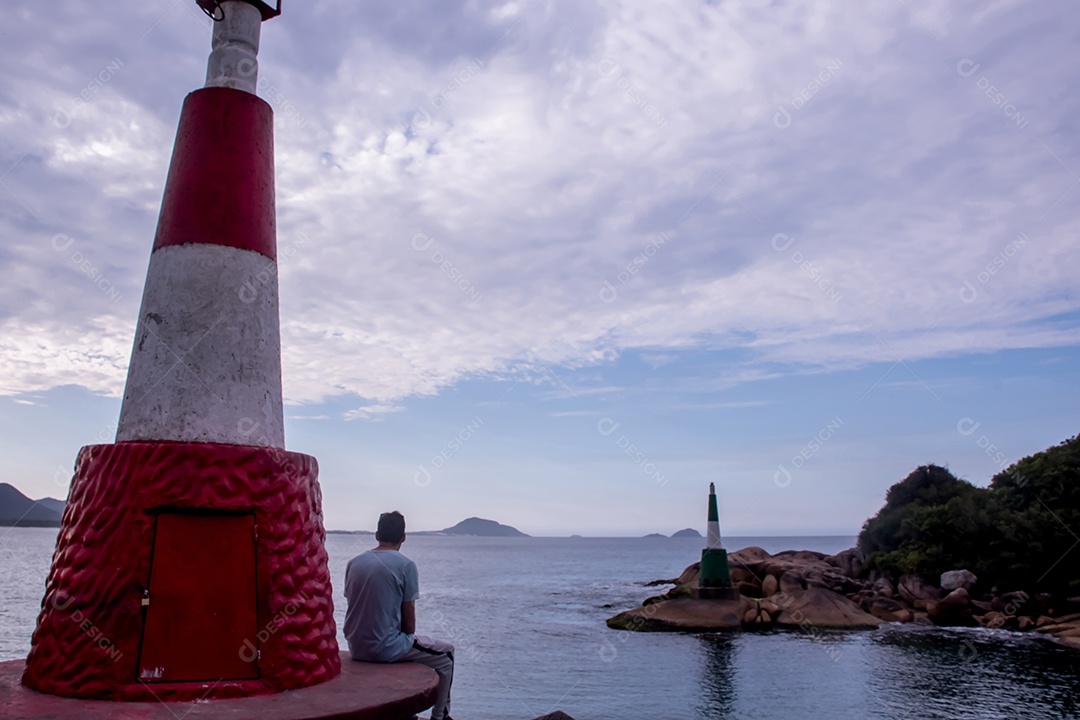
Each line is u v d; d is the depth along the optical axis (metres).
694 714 15.84
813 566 39.16
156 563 5.91
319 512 7.04
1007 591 32.03
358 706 5.60
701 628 29.05
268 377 6.92
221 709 5.41
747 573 35.88
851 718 15.38
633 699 17.30
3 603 32.34
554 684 19.06
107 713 5.21
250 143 7.12
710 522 32.66
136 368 6.63
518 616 38.50
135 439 6.41
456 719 15.42
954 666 21.09
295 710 5.42
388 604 7.29
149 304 6.71
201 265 6.67
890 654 23.28
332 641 6.70
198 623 5.92
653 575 87.38
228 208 6.86
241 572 6.13
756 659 22.55
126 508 5.95
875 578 36.81
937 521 35.75
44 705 5.41
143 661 5.74
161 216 6.96
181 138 7.05
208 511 6.07
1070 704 16.47
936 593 33.12
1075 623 27.67
